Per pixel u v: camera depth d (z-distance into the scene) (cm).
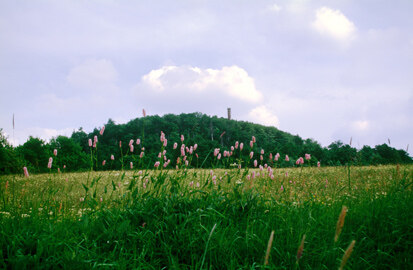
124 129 7431
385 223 312
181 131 8081
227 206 351
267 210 354
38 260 227
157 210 325
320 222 322
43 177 1080
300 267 246
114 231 293
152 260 259
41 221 319
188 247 264
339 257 258
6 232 271
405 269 242
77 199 484
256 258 258
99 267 235
